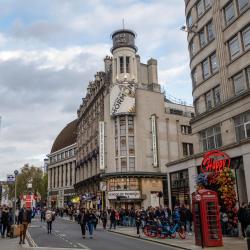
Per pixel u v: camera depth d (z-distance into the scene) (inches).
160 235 847.7
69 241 803.4
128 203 1893.5
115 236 944.3
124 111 1974.7
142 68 2244.1
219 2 1162.0
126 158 1945.1
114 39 2155.5
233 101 1034.1
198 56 1290.6
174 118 2145.7
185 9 1437.0
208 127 1175.6
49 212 1065.5
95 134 2391.7
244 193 938.1
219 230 642.2
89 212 905.5
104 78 2272.4
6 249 627.5
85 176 2637.8
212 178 871.1
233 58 1087.0
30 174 3641.7
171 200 1341.0
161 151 2028.8
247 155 906.1
